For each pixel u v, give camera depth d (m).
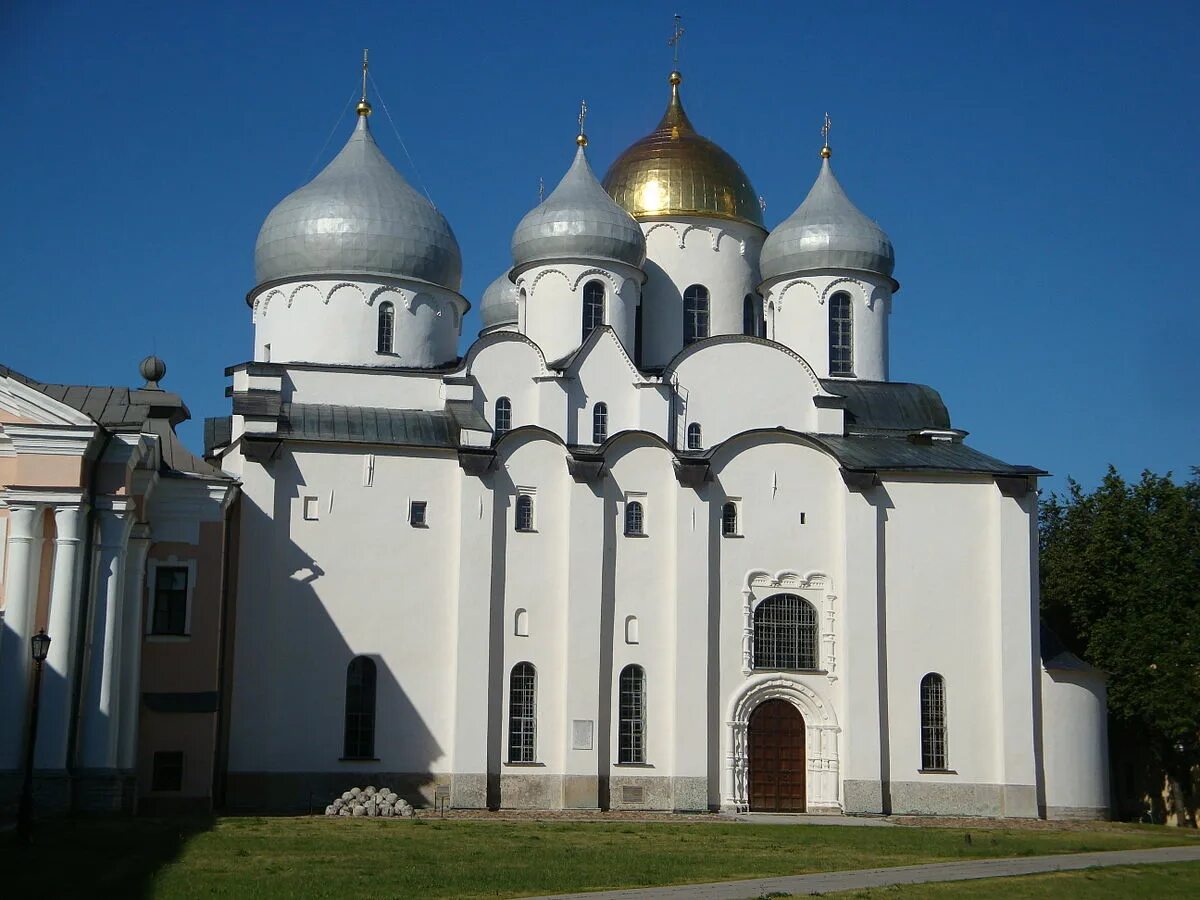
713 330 72.00
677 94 77.19
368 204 65.81
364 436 60.91
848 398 67.81
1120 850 44.34
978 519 63.09
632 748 59.94
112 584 48.00
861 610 61.69
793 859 39.06
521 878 33.34
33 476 46.50
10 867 32.81
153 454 52.19
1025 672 61.91
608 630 60.38
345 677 58.66
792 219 71.44
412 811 55.31
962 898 31.73
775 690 61.38
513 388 63.81
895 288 71.69
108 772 47.34
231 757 57.12
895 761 61.16
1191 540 70.62
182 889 30.19
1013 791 61.03
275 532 58.97
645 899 30.55
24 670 45.91
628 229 68.38
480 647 59.19
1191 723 66.06
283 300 65.75
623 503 61.34
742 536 61.97
